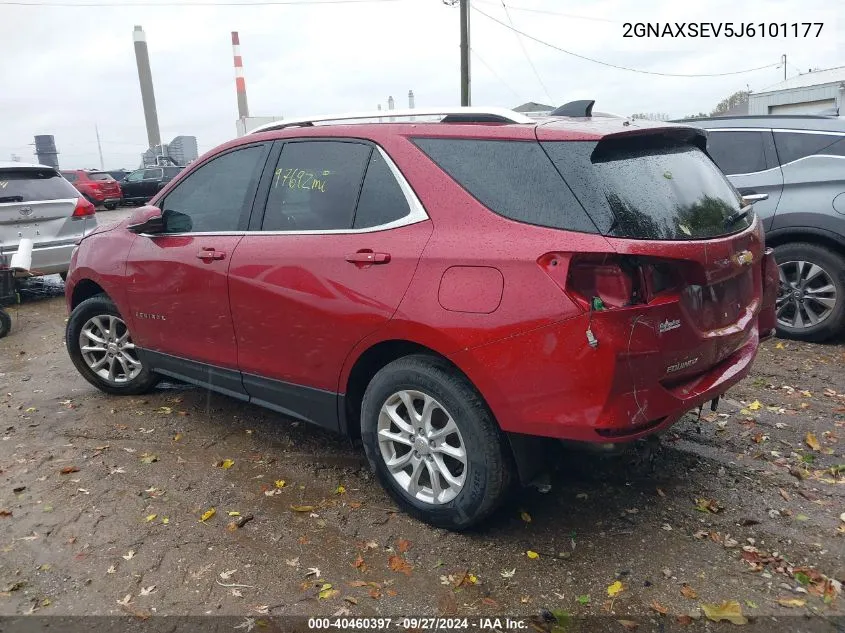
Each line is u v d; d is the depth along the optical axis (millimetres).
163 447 4156
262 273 3584
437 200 3012
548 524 3213
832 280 5516
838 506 3320
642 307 2539
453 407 2951
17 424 4586
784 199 5734
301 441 4211
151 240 4332
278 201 3678
